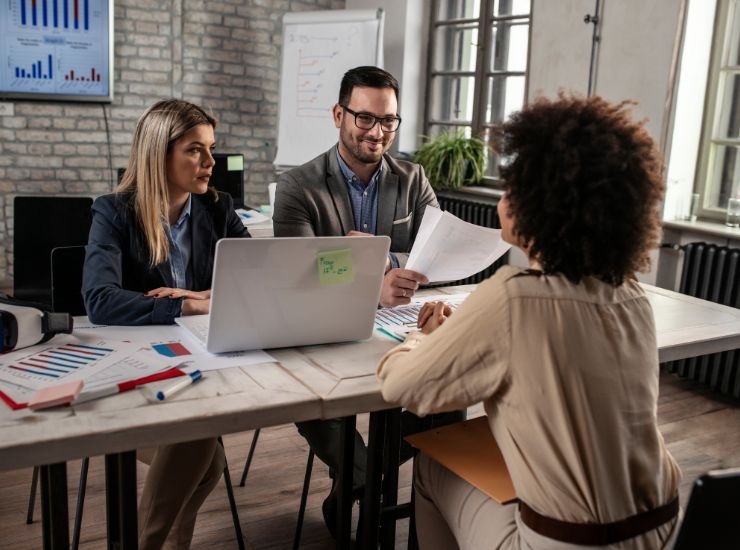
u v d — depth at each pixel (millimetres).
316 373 1565
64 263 2191
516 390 1238
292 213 2336
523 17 5156
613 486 1231
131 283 2062
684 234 4039
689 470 2939
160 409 1345
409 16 5848
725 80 4023
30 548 2234
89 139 5754
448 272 1972
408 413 2268
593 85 4348
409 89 5992
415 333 1623
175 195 2084
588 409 1217
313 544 2322
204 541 2307
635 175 1206
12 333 1604
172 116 1965
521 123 1256
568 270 1246
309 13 5789
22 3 5316
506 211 1311
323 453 2123
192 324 1816
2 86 5391
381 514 1933
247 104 6281
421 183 2551
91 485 2619
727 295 3674
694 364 3822
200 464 1771
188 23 5926
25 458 1195
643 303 1330
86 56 5562
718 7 3949
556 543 1236
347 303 1707
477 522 1449
